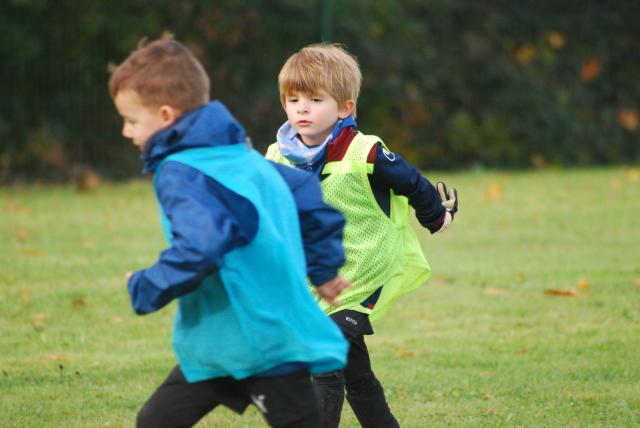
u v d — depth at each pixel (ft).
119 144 152.56
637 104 182.60
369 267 38.88
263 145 157.58
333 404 38.09
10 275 75.41
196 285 27.86
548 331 60.95
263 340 29.63
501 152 172.14
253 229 29.45
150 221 105.91
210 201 28.84
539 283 74.69
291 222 30.71
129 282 28.55
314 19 157.17
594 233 98.22
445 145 170.91
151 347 57.88
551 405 46.93
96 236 95.04
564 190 133.28
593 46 181.16
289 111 39.93
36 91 148.05
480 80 173.37
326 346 30.40
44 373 52.13
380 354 56.24
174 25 151.64
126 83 30.04
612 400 47.47
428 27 172.96
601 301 68.59
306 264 31.86
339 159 38.99
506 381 50.75
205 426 44.83
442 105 171.63
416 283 41.04
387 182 38.99
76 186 143.64
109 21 146.20
